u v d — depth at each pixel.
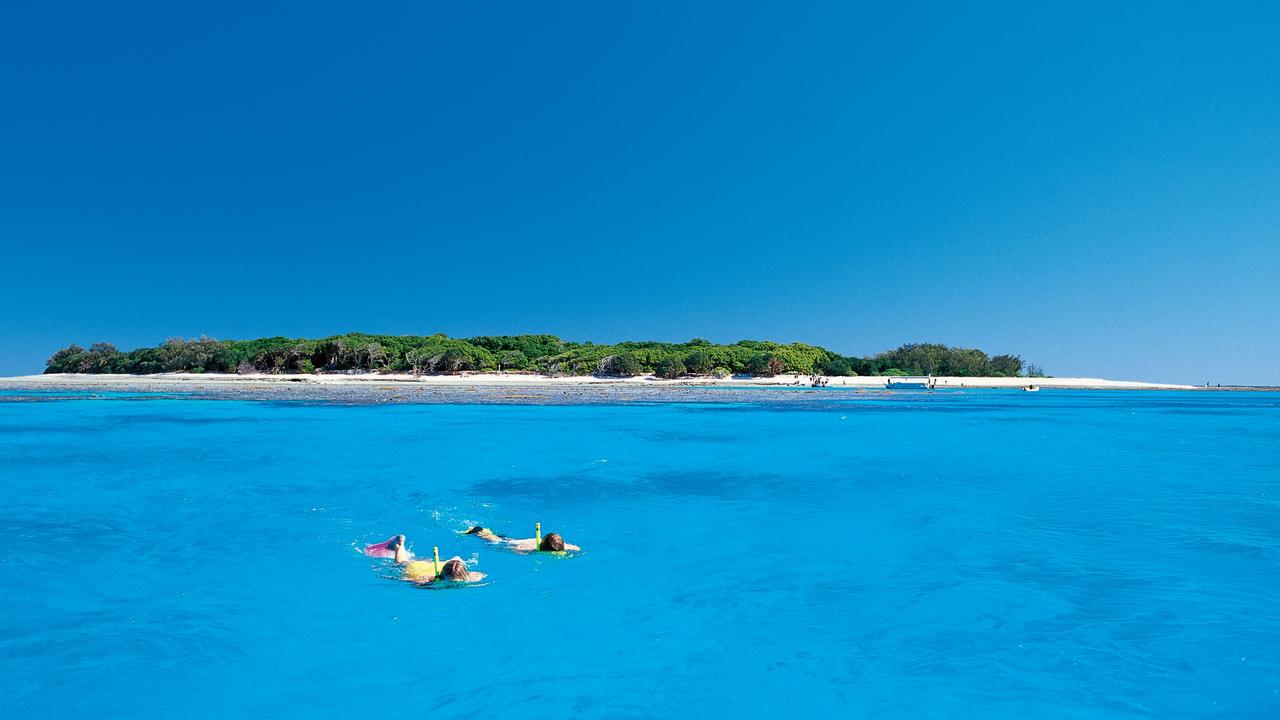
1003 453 24.73
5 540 12.26
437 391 72.38
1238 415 49.38
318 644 7.88
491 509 15.08
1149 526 13.38
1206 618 8.55
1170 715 6.33
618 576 10.32
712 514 14.59
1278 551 11.54
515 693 6.75
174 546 11.91
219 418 38.59
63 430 31.64
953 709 6.44
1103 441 29.28
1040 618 8.60
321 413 42.56
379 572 10.52
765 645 7.84
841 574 10.41
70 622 8.50
